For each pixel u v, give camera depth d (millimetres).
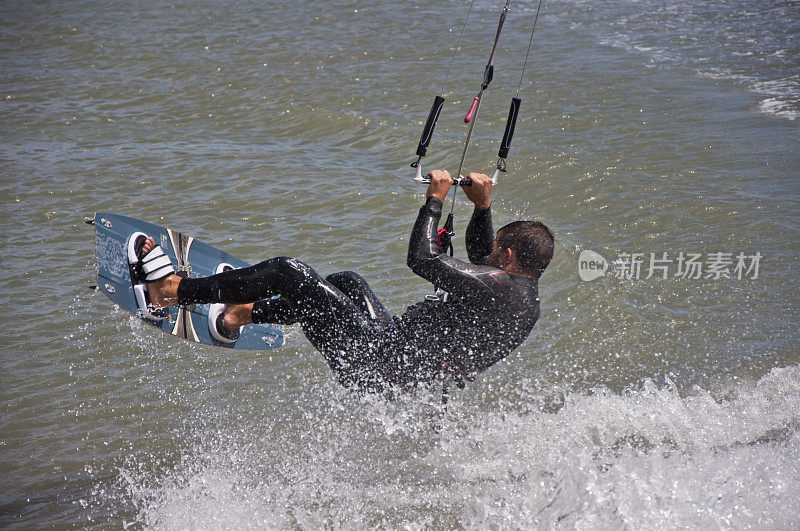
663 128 36906
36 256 25219
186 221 28656
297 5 76250
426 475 13922
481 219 13453
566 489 12922
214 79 51625
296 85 49062
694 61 49875
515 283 12367
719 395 16438
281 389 17578
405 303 21562
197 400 17219
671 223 26344
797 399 15977
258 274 13211
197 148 37969
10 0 81562
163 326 14281
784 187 28672
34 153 37375
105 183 32844
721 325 19594
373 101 45125
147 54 59125
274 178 33156
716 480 12719
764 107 39469
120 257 14133
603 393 16797
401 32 63719
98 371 18422
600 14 67562
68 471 14797
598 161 32812
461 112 42344
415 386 13422
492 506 12789
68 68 56062
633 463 13555
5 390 17562
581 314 20578
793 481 12484
